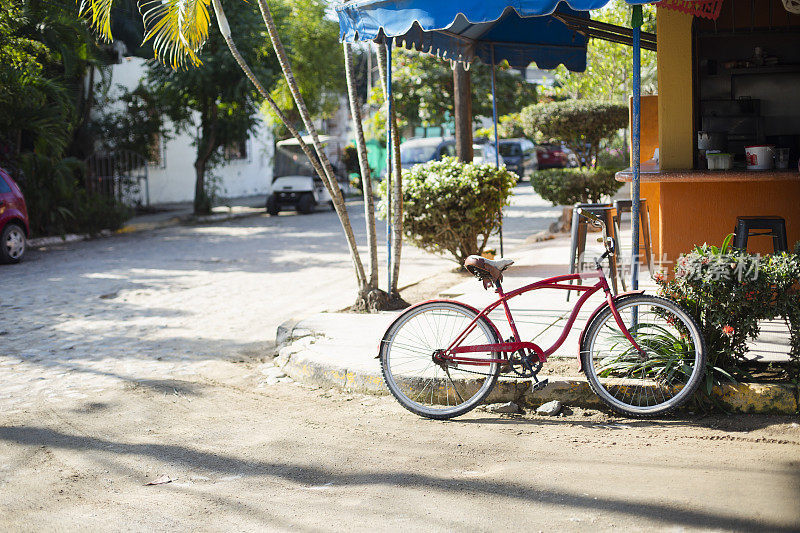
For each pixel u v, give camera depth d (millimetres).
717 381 5465
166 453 5152
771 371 5715
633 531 3787
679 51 8477
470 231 11391
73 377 7121
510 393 5781
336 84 39312
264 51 24844
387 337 5820
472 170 11273
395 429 5465
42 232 18875
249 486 4570
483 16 6008
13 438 5492
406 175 11367
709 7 6941
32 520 4172
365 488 4469
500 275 5676
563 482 4402
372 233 8969
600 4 5535
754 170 7953
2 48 16766
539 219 20625
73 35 18641
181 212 26469
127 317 9758
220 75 23750
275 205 25422
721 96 10484
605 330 5801
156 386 6785
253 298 10953
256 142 36875
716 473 4422
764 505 3984
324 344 7254
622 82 19109
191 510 4258
